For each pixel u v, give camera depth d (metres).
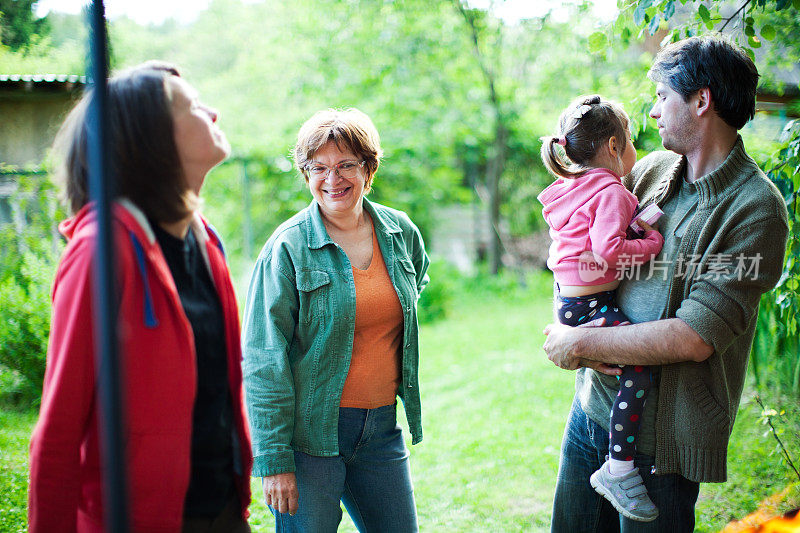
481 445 4.58
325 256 2.23
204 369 1.71
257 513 3.54
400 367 2.38
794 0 2.90
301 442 2.22
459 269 12.64
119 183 1.57
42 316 5.20
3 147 5.46
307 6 12.37
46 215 5.62
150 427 1.56
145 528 1.57
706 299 1.97
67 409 1.47
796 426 3.91
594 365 2.17
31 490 1.50
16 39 5.05
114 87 1.58
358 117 2.29
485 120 12.81
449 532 3.45
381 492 2.36
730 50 2.01
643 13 3.01
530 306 10.45
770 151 3.94
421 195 12.95
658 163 2.30
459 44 12.00
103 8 1.35
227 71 17.33
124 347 1.52
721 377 2.06
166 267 1.60
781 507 3.28
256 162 12.31
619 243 2.09
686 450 2.07
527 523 3.52
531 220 13.96
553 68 11.84
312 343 2.22
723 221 2.00
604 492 2.17
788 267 3.14
